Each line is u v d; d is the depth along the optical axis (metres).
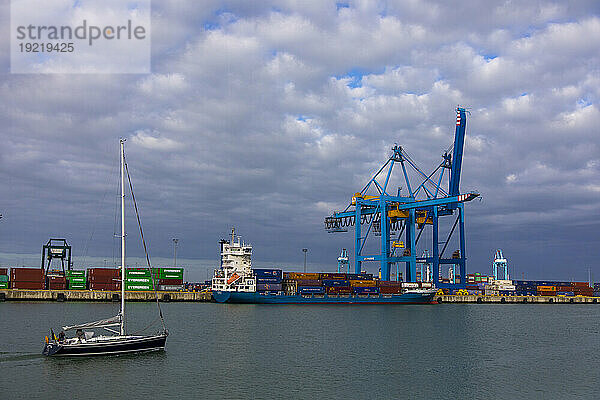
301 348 59.34
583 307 166.75
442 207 147.12
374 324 86.69
